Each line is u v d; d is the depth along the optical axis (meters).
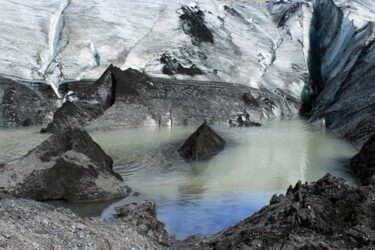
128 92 22.69
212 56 30.70
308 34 36.62
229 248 7.03
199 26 34.12
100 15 33.34
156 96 23.23
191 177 13.57
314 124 23.70
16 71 24.41
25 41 28.16
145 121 21.44
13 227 5.75
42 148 11.66
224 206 10.93
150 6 36.31
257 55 32.78
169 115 22.11
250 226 7.83
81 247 5.86
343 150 17.30
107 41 29.97
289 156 16.28
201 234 9.06
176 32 32.59
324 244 6.66
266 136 20.14
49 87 23.48
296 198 8.38
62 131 12.44
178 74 28.16
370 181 12.31
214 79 28.56
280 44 35.31
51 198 10.71
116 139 18.44
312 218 7.37
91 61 27.98
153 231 8.42
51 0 36.19
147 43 30.61
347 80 24.23
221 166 14.86
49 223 6.44
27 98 21.73
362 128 18.70
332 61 30.38
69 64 26.75
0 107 20.81
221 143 17.44
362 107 20.42
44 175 10.81
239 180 13.30
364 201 7.75
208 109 23.47
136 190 12.13
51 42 29.69
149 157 15.81
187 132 20.20
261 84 29.45
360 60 24.22
